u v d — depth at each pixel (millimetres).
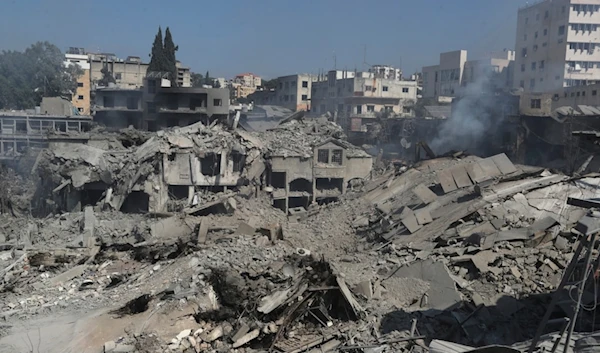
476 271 28406
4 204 55875
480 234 31859
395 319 25188
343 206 50375
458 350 15492
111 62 110125
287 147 64188
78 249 40156
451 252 30781
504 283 26953
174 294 27328
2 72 89938
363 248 38969
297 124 73438
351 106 104125
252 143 61469
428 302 26656
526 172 42406
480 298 25891
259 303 25750
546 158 66375
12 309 28594
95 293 30859
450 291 26562
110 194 55938
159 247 39281
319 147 63125
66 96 95938
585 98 75375
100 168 56594
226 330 24703
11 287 32500
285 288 26500
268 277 28578
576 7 88625
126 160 57062
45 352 23219
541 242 30547
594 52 89438
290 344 23766
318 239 43406
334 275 26734
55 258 38406
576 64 89625
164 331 24344
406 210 41094
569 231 31312
